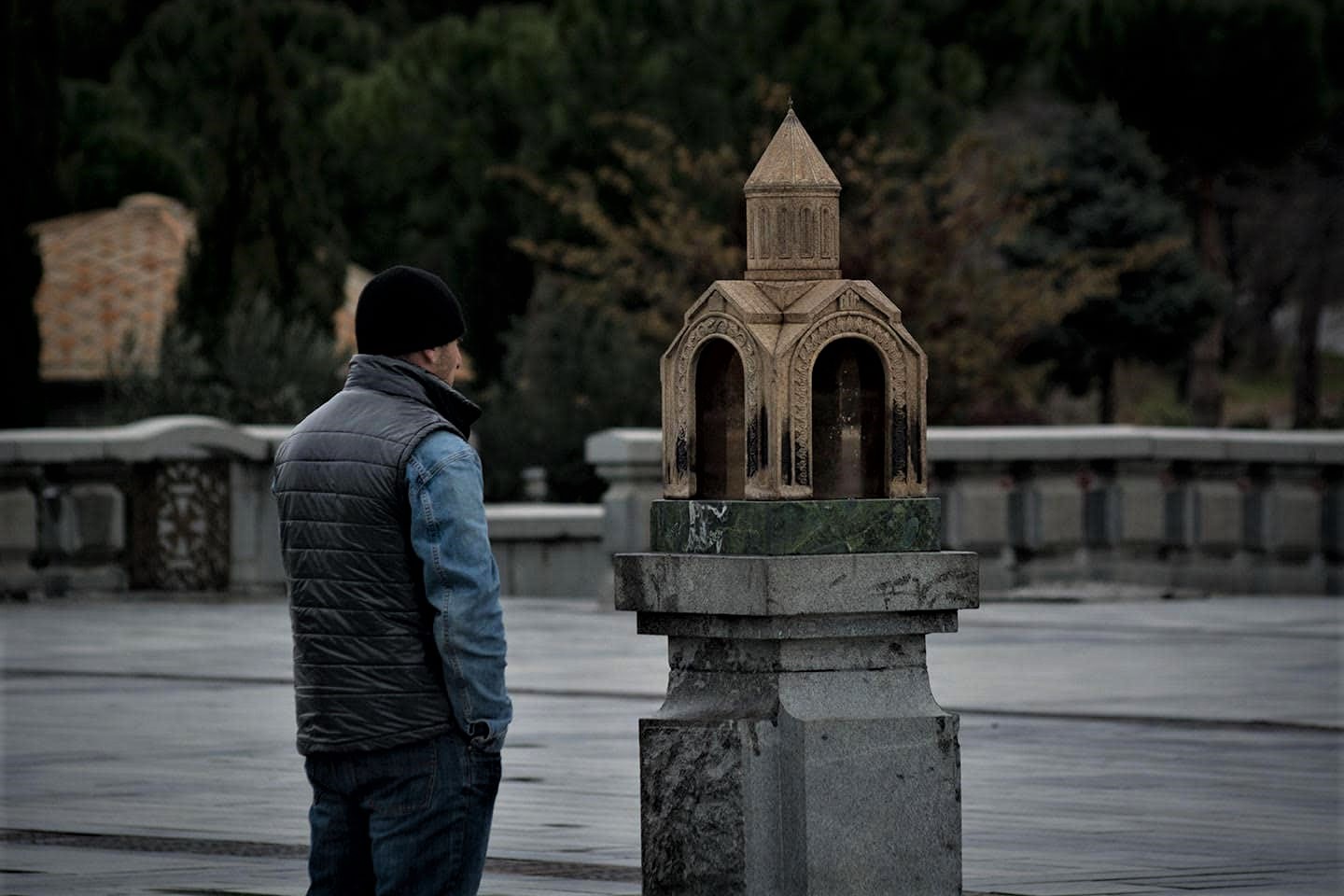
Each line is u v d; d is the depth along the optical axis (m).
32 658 26.70
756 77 61.34
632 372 52.12
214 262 52.72
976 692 22.66
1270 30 66.56
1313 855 13.34
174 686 23.64
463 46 78.06
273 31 86.44
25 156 49.25
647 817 10.06
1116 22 67.12
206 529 37.62
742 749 9.77
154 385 44.75
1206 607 34.97
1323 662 25.95
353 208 73.69
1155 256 53.78
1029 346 65.75
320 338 46.97
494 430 51.62
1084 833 14.16
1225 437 39.16
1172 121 68.56
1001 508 37.91
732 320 9.94
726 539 9.95
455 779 8.43
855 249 49.75
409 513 8.42
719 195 54.97
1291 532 40.16
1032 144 67.12
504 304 69.94
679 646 10.21
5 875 12.68
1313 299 85.38
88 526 36.50
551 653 26.75
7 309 48.84
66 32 91.38
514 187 69.69
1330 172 82.19
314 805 8.71
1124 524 38.53
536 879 12.48
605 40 68.12
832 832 9.77
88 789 16.31
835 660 9.94
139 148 80.00
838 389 9.99
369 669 8.41
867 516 9.92
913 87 67.38
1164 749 18.42
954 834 9.94
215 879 12.51
